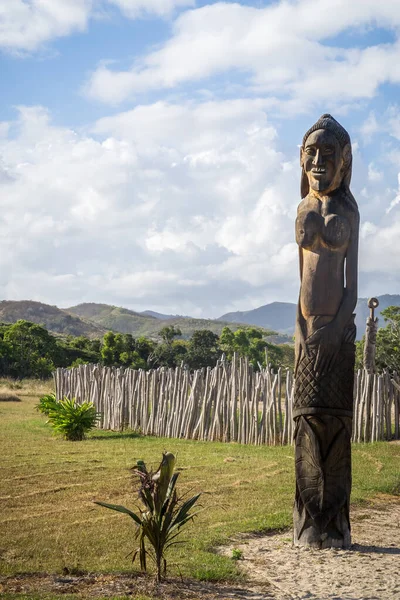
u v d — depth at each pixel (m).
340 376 7.88
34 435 18.28
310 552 7.48
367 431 16.33
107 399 21.02
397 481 11.58
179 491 10.71
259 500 10.08
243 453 14.93
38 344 48.06
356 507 9.96
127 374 20.39
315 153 8.15
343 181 8.26
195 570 6.61
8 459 14.00
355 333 8.05
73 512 9.39
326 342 7.88
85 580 6.35
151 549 7.49
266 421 16.53
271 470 12.74
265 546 7.73
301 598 5.93
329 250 8.03
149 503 6.42
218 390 17.50
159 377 19.23
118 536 8.06
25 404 28.12
